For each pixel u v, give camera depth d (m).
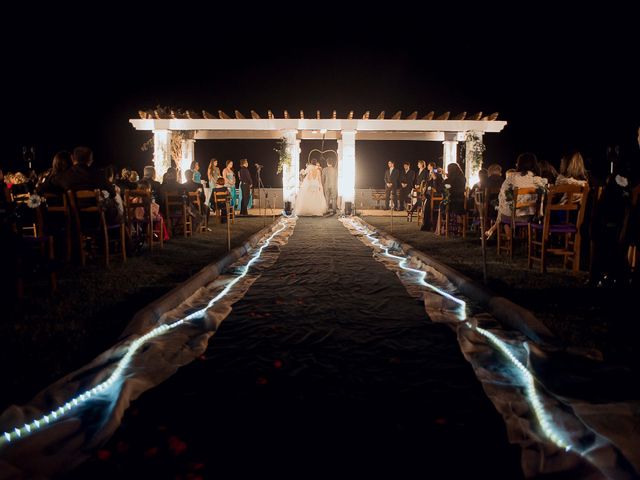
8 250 4.87
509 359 3.56
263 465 2.30
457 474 2.24
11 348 3.67
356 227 13.90
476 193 9.16
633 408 2.68
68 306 4.82
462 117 17.05
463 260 7.64
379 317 4.67
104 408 2.82
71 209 6.90
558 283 5.79
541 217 7.40
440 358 3.62
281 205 22.28
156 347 3.70
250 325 4.41
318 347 3.85
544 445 2.43
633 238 5.11
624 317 4.36
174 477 2.22
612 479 2.14
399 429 2.61
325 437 2.54
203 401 2.94
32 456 2.34
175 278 6.20
